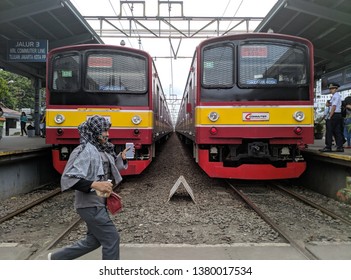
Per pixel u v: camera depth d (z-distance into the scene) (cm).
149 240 473
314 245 451
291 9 975
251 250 425
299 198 716
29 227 547
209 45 801
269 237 484
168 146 2338
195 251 421
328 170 781
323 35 1172
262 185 897
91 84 854
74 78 853
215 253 414
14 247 450
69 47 856
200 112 790
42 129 1761
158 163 1351
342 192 564
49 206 679
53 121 844
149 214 605
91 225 301
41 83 2055
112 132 849
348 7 975
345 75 1362
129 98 858
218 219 571
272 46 794
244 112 779
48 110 845
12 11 979
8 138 1680
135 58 871
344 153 759
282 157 810
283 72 789
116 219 574
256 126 777
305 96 785
